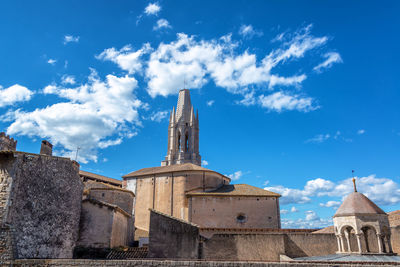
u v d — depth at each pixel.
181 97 131.12
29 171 25.20
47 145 34.03
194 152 122.00
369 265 18.39
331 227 38.41
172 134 124.25
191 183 59.84
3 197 23.02
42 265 20.16
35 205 25.58
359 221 25.81
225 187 59.28
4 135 36.06
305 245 31.00
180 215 57.97
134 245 46.59
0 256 21.56
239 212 51.66
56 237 28.20
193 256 26.06
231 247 28.89
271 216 51.50
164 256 26.50
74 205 32.03
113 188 48.62
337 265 18.09
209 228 42.00
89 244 32.44
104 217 33.69
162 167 68.69
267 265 17.88
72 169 31.69
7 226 22.33
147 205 62.97
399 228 31.62
